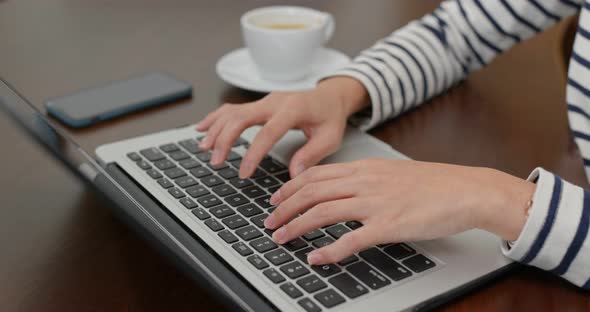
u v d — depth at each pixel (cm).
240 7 118
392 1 123
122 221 64
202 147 69
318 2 121
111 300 55
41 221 65
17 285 56
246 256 54
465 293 52
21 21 108
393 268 53
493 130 80
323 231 57
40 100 84
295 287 50
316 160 69
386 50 88
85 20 110
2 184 71
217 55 99
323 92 77
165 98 84
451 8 95
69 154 71
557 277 55
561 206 54
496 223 55
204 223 58
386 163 61
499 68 98
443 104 87
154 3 119
